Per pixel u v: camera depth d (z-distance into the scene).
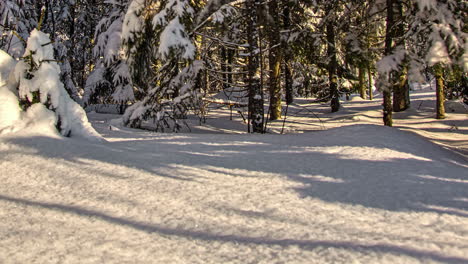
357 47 18.02
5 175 3.88
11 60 6.19
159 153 5.17
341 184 3.84
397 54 12.73
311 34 18.20
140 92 12.98
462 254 2.23
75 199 3.22
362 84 27.17
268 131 12.93
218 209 3.05
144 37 11.62
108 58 14.16
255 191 3.57
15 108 5.61
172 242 2.41
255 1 10.54
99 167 4.25
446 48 12.36
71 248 2.28
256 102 10.44
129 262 2.13
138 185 3.65
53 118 5.72
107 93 16.03
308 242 2.41
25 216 2.80
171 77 12.01
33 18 15.72
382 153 5.54
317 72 25.22
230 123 14.56
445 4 12.73
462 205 3.18
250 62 10.53
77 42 22.17
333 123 16.30
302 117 18.44
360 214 2.98
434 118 16.53
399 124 15.78
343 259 2.15
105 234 2.51
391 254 2.21
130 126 11.30
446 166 4.97
